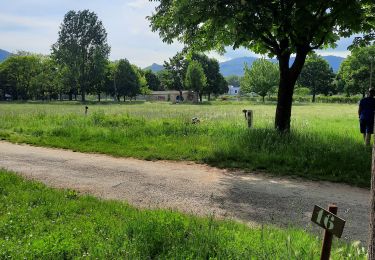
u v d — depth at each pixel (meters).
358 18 12.80
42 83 106.00
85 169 10.86
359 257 4.61
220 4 12.20
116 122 20.23
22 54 109.25
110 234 5.38
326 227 3.62
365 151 11.97
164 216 5.88
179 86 110.50
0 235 5.46
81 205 6.96
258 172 10.62
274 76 91.44
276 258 4.45
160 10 14.97
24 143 15.82
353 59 95.31
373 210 3.48
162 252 4.87
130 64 109.69
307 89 119.00
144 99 132.38
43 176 9.93
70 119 22.52
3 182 8.55
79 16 95.06
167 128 16.91
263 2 12.34
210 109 43.75
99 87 106.81
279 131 14.32
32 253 4.72
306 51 14.45
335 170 10.36
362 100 13.83
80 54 94.56
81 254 4.83
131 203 7.68
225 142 13.49
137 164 11.63
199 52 16.92
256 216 7.02
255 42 15.91
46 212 6.54
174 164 11.67
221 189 8.86
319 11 13.32
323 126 20.53
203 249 4.76
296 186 9.24
